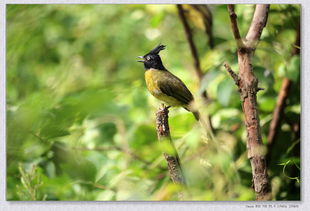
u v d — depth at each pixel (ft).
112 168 26.45
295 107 28.84
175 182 21.31
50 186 26.48
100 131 29.91
